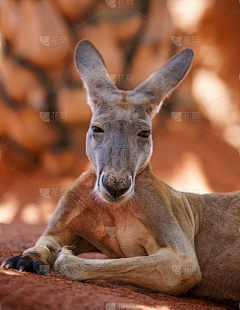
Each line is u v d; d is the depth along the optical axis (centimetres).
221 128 1588
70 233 579
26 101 1561
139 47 1611
